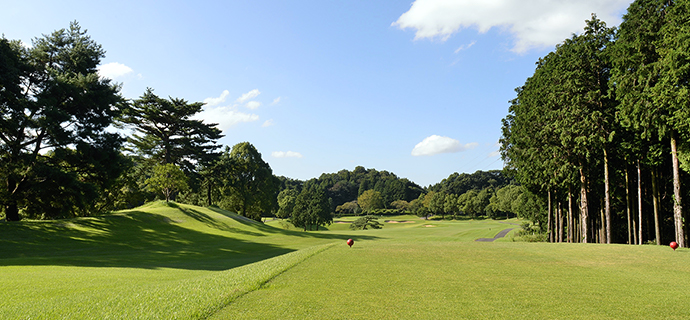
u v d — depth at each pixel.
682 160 20.91
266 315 6.06
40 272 12.66
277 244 34.84
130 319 5.86
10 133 29.12
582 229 29.38
